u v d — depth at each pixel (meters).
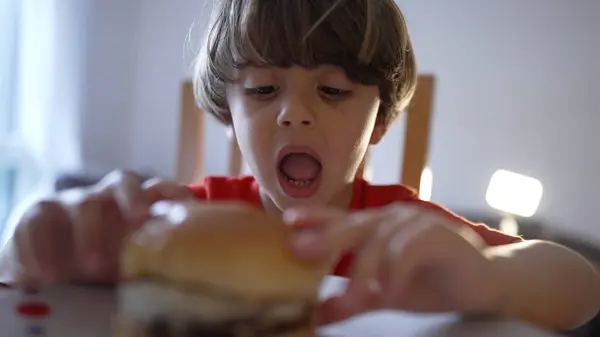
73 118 2.40
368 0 0.73
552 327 0.51
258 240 0.35
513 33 1.84
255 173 0.72
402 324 0.42
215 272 0.33
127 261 0.35
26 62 2.37
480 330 0.41
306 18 0.68
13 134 2.39
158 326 0.34
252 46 0.68
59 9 2.35
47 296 0.43
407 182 1.16
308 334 0.35
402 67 0.81
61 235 0.45
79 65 2.39
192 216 0.36
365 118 0.71
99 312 0.41
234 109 0.76
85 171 2.23
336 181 0.70
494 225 1.71
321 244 0.36
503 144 1.87
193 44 1.84
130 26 2.43
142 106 2.46
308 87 0.68
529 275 0.51
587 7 1.71
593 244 1.58
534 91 1.81
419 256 0.42
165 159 2.47
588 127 1.71
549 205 1.79
